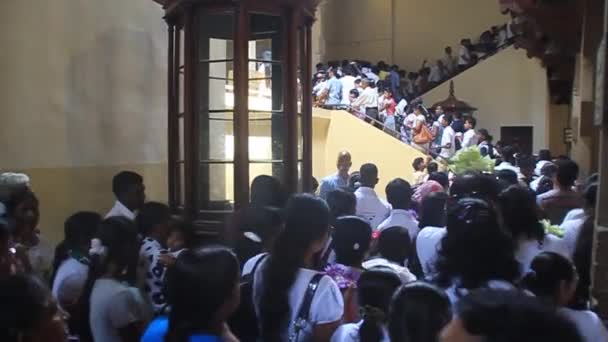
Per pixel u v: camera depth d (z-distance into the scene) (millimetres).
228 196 5414
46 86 6168
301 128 5844
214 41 5477
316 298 3072
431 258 3900
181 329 2352
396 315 2479
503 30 20672
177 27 5754
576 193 5605
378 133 15039
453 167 7883
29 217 4477
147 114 7398
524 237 3773
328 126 15477
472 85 20094
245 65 5324
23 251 3924
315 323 3064
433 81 20656
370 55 23438
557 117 19109
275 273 3123
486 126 19875
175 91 5797
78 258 4000
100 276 3447
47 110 6180
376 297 2895
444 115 17438
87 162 6605
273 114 5582
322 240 3221
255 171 5547
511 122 19609
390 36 23219
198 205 5520
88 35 6617
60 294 3912
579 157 10203
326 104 15953
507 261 2924
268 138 5602
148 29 7406
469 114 19281
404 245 4094
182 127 5742
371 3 23453
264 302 3115
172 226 4461
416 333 2420
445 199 4945
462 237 2914
